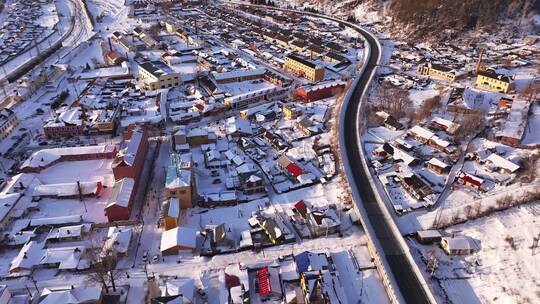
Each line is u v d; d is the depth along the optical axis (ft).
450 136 404.57
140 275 265.95
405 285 244.42
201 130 435.12
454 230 286.46
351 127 433.07
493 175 341.00
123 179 345.31
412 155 380.78
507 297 231.91
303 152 405.80
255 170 369.91
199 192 351.25
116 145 420.77
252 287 255.09
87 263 271.49
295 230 305.32
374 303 240.94
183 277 262.67
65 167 392.27
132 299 248.32
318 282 238.07
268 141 431.84
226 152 404.77
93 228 311.06
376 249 267.39
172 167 346.95
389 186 339.57
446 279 250.57
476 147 382.01
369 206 313.73
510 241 264.93
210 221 317.01
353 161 372.58
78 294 240.94
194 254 283.18
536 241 257.34
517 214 286.05
